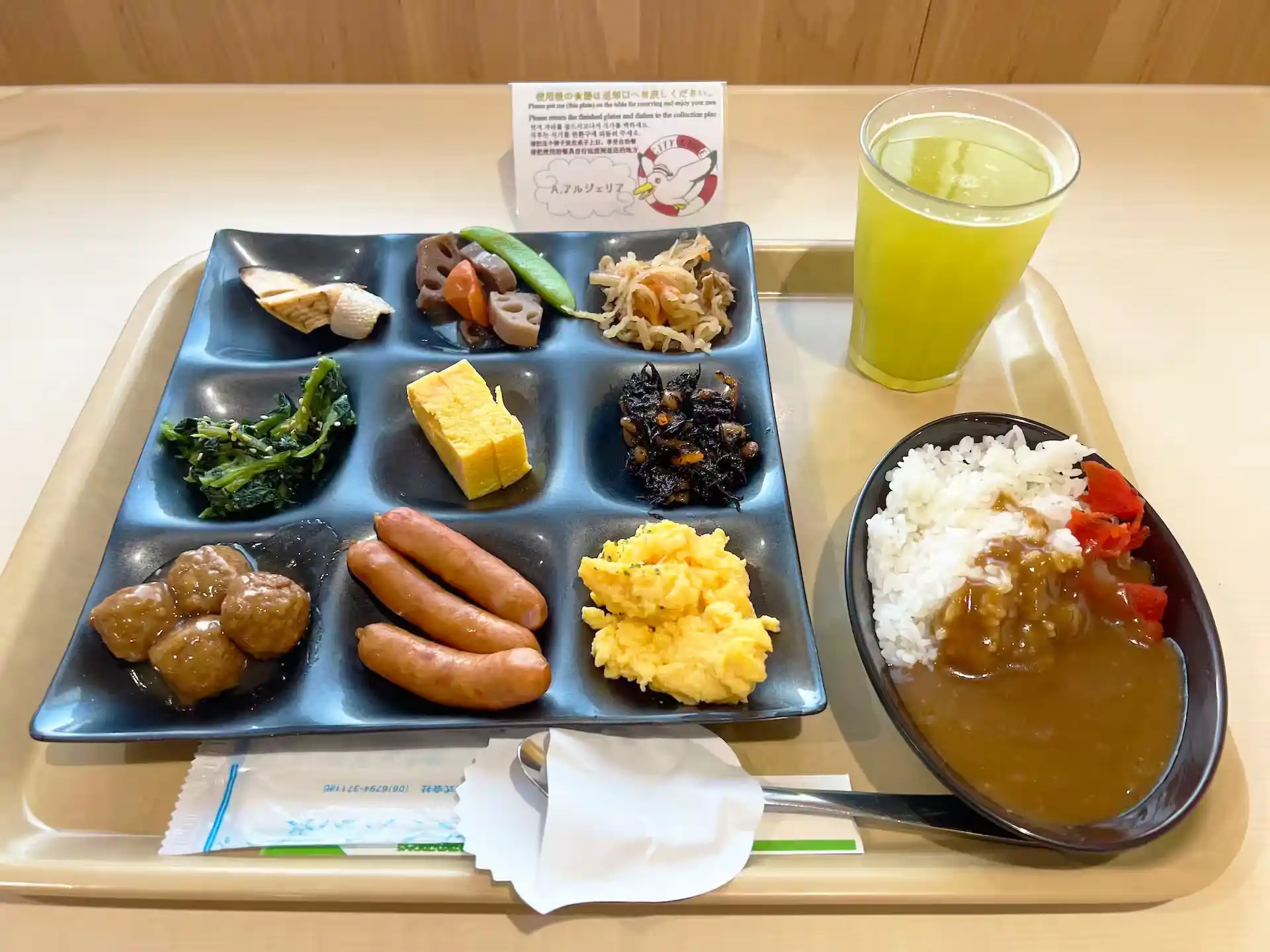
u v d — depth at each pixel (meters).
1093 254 0.49
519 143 0.45
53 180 0.51
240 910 0.29
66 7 0.53
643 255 0.47
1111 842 0.27
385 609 0.35
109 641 0.32
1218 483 0.40
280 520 0.37
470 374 0.39
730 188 0.52
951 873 0.29
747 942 0.29
